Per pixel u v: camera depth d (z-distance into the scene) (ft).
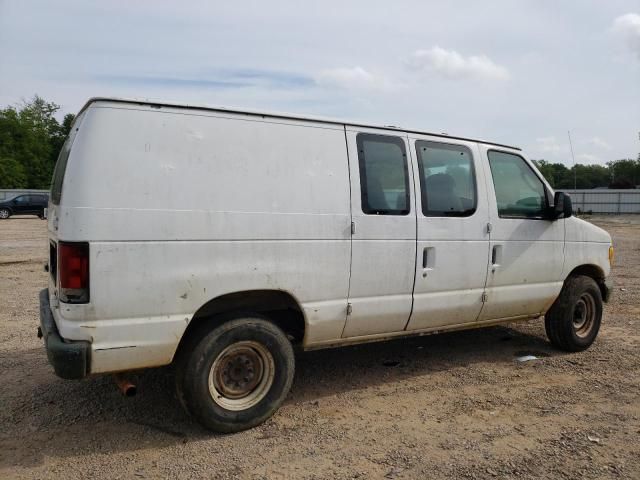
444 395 15.80
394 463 11.75
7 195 141.69
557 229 19.34
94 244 11.34
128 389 11.98
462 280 16.85
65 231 11.28
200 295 12.44
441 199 16.48
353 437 13.02
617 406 14.94
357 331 15.16
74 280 11.28
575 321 20.38
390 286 15.37
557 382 16.92
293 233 13.64
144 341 11.90
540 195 19.11
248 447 12.46
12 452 12.12
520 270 18.29
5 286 31.65
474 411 14.62
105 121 11.76
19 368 17.48
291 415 14.30
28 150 233.35
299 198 13.79
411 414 14.42
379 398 15.56
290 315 15.06
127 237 11.65
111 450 12.26
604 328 23.70
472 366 18.48
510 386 16.56
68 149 13.14
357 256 14.69
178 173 12.29
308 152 14.14
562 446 12.52
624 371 17.98
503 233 17.80
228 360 13.09
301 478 11.13
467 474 11.27
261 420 13.41
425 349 20.45
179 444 12.58
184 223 12.23
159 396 15.34
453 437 13.03
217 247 12.63
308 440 12.84
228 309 13.51
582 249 20.21
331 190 14.32
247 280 13.01
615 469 11.47
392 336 16.08
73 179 11.39
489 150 18.08
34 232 70.38
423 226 15.92
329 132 14.64
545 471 11.39
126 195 11.69
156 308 11.99
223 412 12.87
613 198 158.51
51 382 16.29
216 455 12.06
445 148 16.94
